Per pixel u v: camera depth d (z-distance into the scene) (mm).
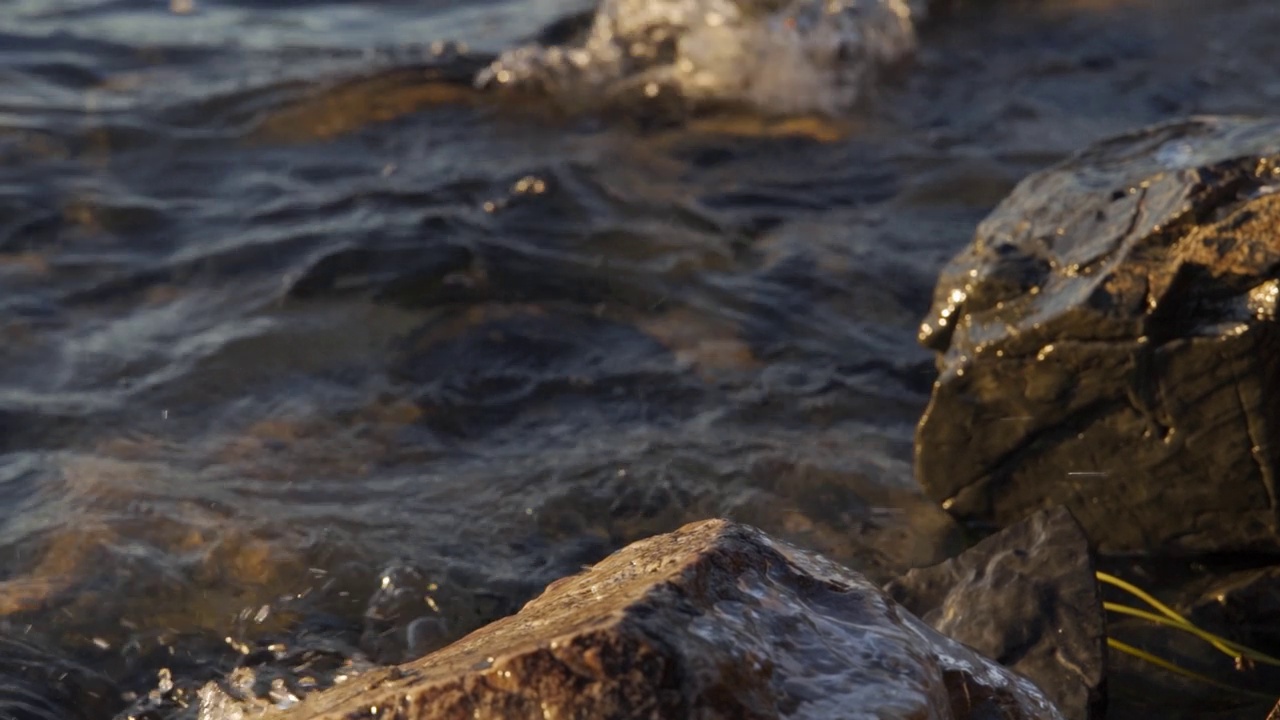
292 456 1828
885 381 1939
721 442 1848
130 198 2236
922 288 2082
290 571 1692
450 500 1775
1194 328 1623
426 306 2035
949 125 2436
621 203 2232
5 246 2137
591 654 1291
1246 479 1641
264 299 2045
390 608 1663
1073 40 2703
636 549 1412
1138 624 1624
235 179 2283
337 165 2314
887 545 1720
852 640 1349
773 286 2082
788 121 2443
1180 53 2637
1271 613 1618
